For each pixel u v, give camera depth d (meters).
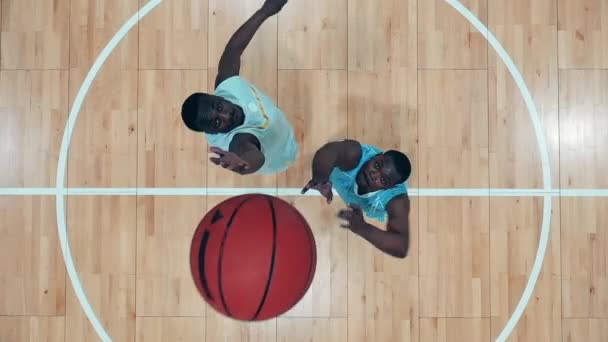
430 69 2.99
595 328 2.90
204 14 3.00
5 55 2.99
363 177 2.92
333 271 2.90
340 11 3.01
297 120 2.95
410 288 2.90
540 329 2.90
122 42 2.99
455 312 2.90
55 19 3.00
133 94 2.97
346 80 2.98
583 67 3.00
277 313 2.21
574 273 2.92
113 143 2.95
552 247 2.93
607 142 2.97
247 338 2.87
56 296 2.90
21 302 2.89
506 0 3.01
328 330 2.88
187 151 2.94
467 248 2.92
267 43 2.99
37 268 2.91
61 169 2.94
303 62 2.98
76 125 2.96
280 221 2.18
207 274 2.15
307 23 3.00
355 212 2.90
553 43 3.01
